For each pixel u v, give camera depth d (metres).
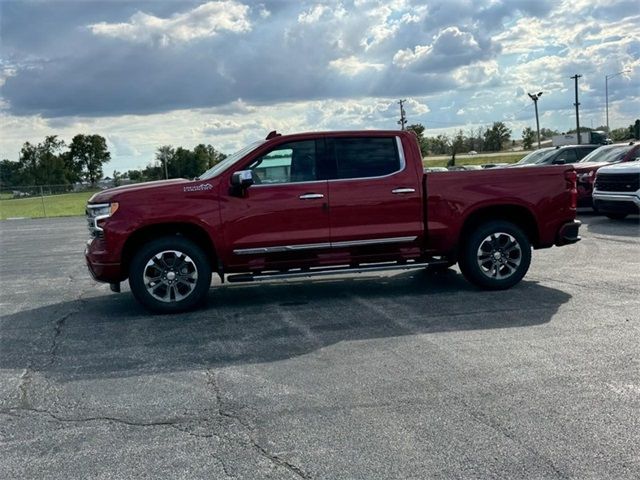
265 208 7.12
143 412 4.26
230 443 3.74
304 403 4.31
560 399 4.23
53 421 4.16
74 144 113.50
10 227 24.44
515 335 5.76
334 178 7.30
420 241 7.52
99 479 3.36
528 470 3.31
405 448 3.59
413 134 7.52
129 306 7.69
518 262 7.76
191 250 7.05
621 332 5.75
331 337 5.91
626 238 12.13
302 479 3.29
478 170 7.65
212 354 5.52
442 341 5.64
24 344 6.08
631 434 3.69
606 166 14.70
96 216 7.00
